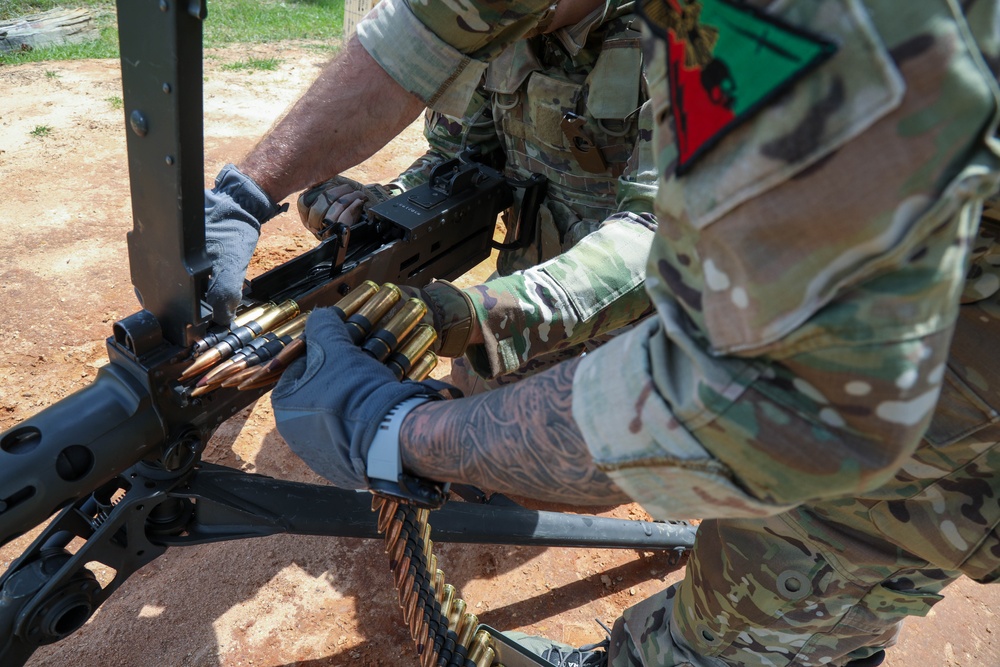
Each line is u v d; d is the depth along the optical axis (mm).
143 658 2088
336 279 1742
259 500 1760
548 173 2430
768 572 1527
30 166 4395
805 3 669
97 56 8359
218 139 5082
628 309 1801
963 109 649
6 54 8195
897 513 1367
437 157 2797
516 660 1897
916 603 1503
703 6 746
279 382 1298
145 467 1629
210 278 1497
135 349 1384
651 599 1896
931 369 750
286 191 1896
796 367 771
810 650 1611
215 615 2229
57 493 1362
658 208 860
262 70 6770
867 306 717
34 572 1578
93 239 3762
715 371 804
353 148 1947
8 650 1538
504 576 2535
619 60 2123
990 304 1187
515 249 2475
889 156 658
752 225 723
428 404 1151
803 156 680
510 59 2328
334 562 2438
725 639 1661
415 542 1469
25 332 3115
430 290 1583
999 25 691
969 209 722
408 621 1497
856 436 775
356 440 1152
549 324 1688
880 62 645
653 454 856
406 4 1779
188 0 1123
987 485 1297
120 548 1646
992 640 2545
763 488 837
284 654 2164
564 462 964
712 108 743
